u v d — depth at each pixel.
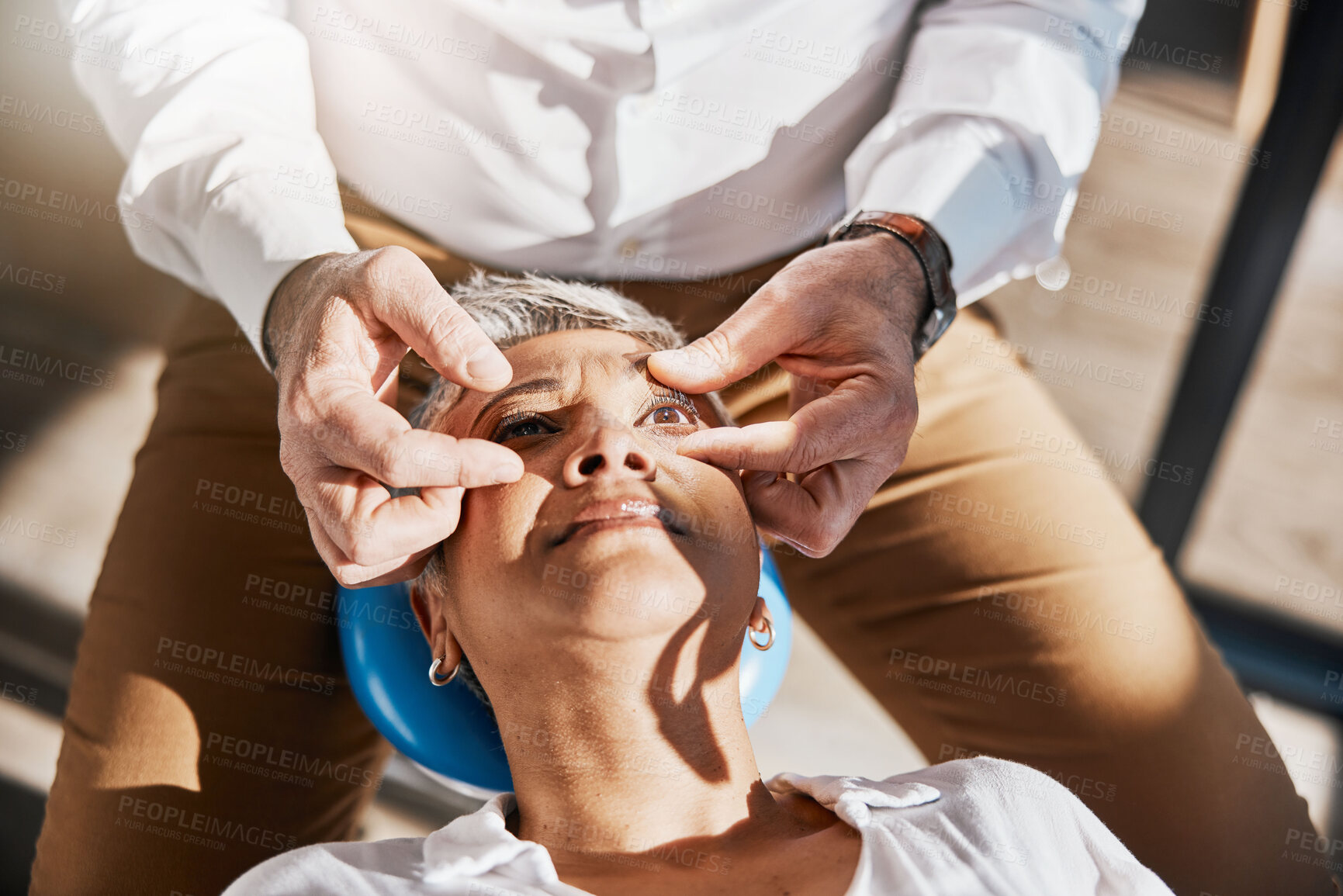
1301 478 2.66
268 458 1.44
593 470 1.00
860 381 1.12
